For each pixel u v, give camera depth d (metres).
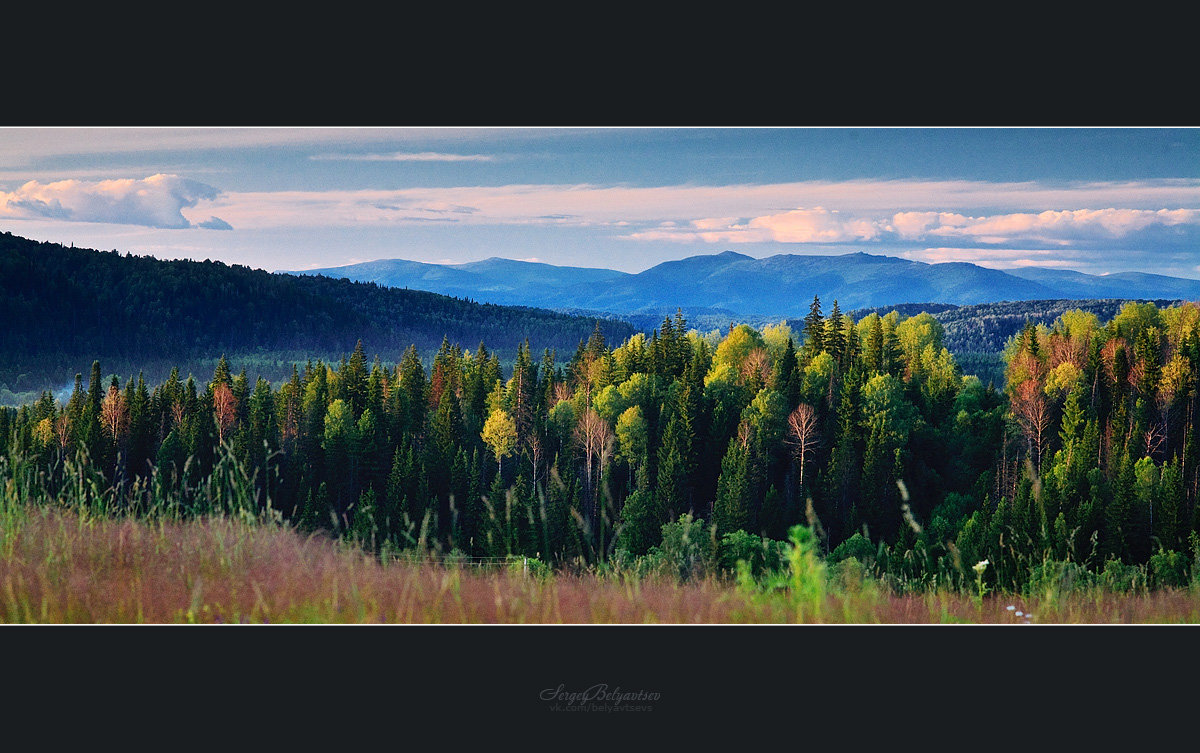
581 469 64.31
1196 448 50.22
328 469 62.78
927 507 57.41
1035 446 61.47
